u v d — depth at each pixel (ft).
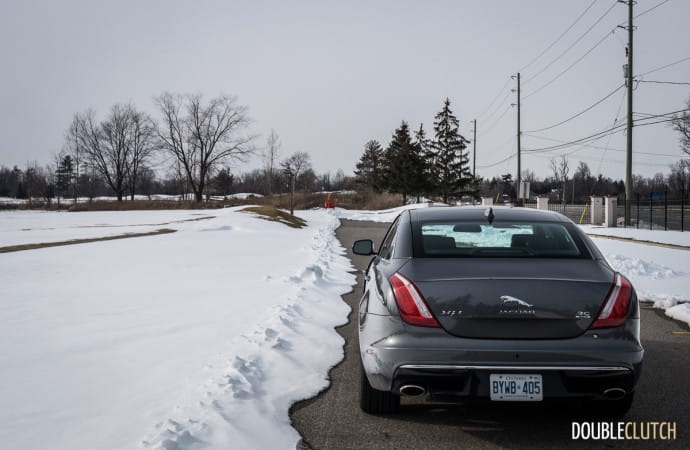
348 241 69.82
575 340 10.27
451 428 11.80
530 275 10.76
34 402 12.76
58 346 17.70
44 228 87.81
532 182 415.23
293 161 309.42
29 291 28.27
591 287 10.56
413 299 10.63
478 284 10.55
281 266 39.34
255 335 18.89
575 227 13.24
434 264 11.49
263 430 11.46
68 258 43.65
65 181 338.75
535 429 11.73
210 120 259.80
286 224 94.68
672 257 46.14
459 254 12.07
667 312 24.61
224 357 16.34
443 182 255.50
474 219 13.57
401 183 234.58
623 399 11.93
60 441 10.61
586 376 10.22
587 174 365.20
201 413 11.99
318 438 11.25
